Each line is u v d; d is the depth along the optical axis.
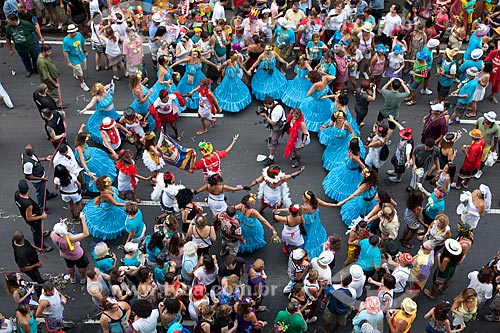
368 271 12.12
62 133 15.20
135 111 16.34
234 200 14.88
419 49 18.28
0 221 14.27
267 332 12.02
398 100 15.55
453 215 14.70
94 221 13.71
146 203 14.78
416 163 14.36
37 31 18.59
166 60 16.81
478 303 11.90
